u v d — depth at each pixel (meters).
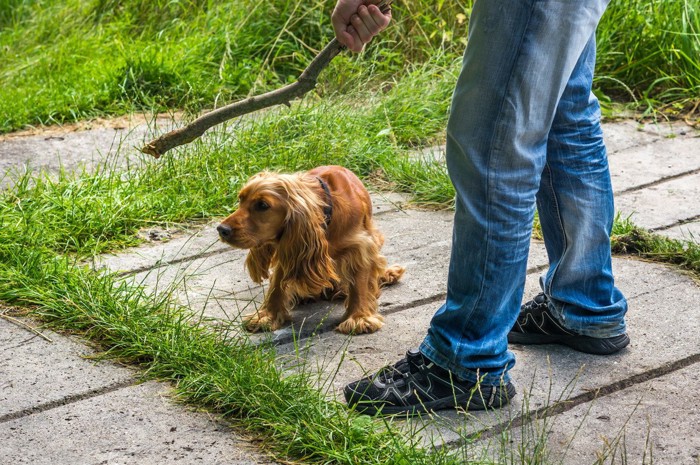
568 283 3.08
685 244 4.05
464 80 2.51
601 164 2.95
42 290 3.54
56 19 7.57
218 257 4.04
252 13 6.73
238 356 3.04
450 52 6.59
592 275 3.06
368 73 6.36
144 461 2.58
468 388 2.77
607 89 6.41
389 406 2.79
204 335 3.20
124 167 5.09
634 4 6.53
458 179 2.57
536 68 2.46
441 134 5.65
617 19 6.52
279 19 6.92
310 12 6.80
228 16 6.96
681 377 3.01
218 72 6.45
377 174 5.05
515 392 2.87
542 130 2.55
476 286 2.63
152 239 4.23
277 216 3.19
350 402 2.82
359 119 5.46
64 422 2.78
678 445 2.63
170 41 6.91
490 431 2.72
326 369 3.09
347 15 2.75
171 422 2.78
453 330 2.72
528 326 3.21
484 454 2.56
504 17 2.43
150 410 2.84
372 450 2.57
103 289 3.49
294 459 2.60
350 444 2.60
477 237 2.57
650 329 3.32
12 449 2.64
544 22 2.44
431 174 4.84
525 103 2.48
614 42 6.52
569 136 2.89
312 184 3.29
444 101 5.83
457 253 2.63
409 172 4.92
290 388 2.83
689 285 3.67
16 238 3.96
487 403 2.79
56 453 2.62
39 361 3.14
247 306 3.58
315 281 3.25
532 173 2.57
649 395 2.90
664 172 4.99
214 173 4.76
